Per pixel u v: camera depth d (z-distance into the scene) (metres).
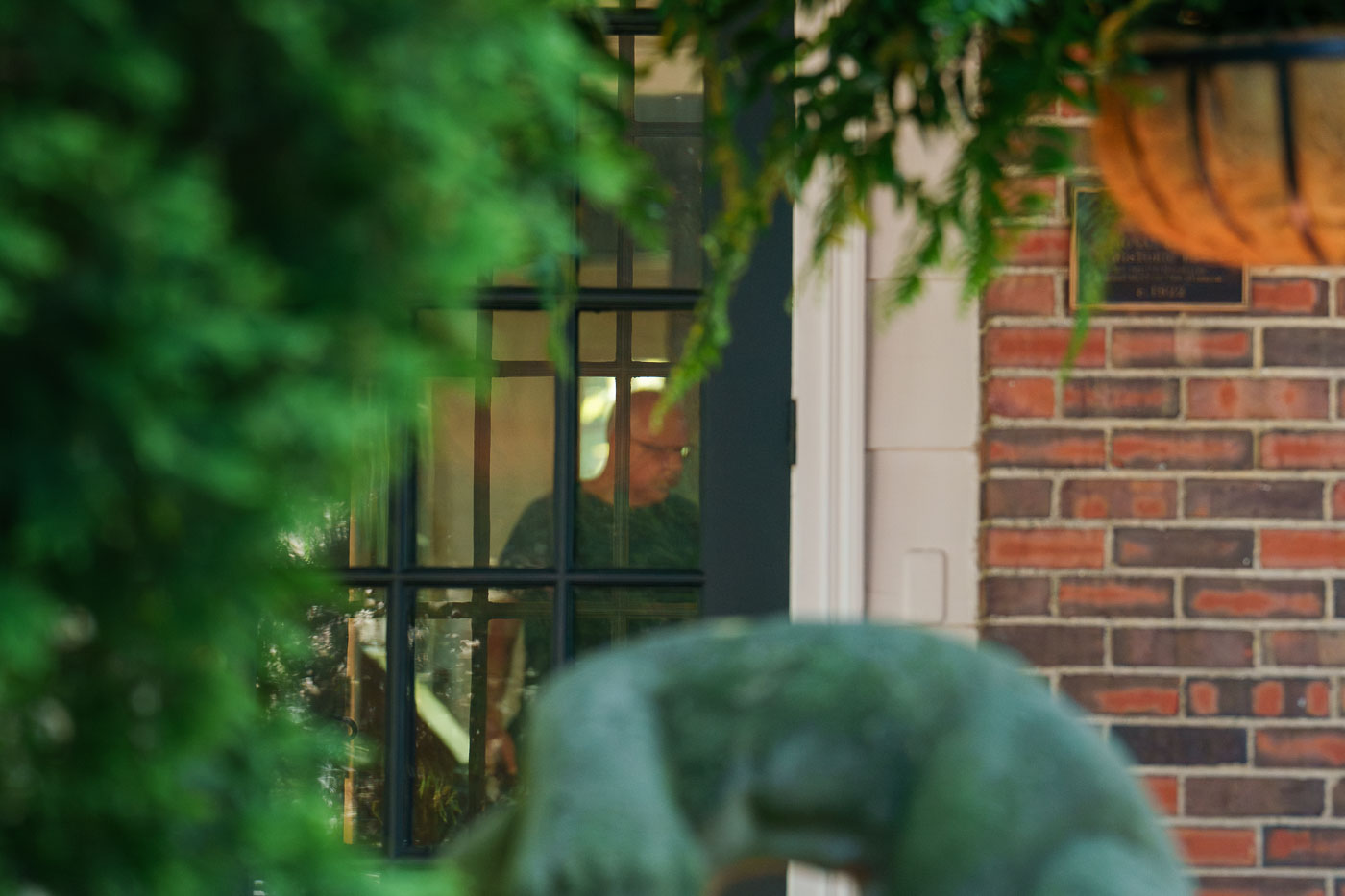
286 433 1.47
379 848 7.51
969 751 1.32
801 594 7.32
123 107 1.42
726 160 3.69
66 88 1.39
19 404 1.36
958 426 7.24
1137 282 6.95
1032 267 6.98
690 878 1.25
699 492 7.56
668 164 7.51
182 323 1.35
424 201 1.53
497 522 7.57
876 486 7.30
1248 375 6.95
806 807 1.35
